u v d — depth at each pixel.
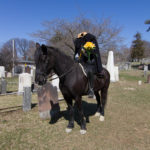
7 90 10.31
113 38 18.91
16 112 5.51
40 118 4.98
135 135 3.97
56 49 3.53
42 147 3.39
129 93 9.24
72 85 3.64
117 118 5.11
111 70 14.15
